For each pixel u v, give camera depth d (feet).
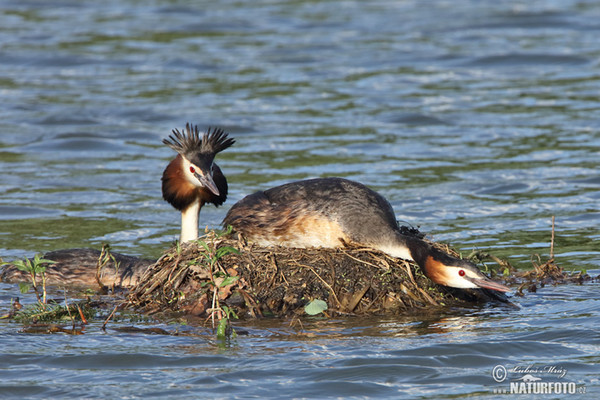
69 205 53.06
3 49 97.76
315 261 36.47
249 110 76.18
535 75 88.99
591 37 102.99
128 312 35.94
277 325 33.83
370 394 27.04
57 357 30.25
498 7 120.16
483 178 57.88
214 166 42.16
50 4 124.77
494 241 46.06
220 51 98.43
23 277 42.19
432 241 38.78
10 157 63.46
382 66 92.27
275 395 26.96
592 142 66.13
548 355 30.19
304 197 38.88
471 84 85.61
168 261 37.50
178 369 29.14
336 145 66.28
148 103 77.92
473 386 27.66
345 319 34.60
